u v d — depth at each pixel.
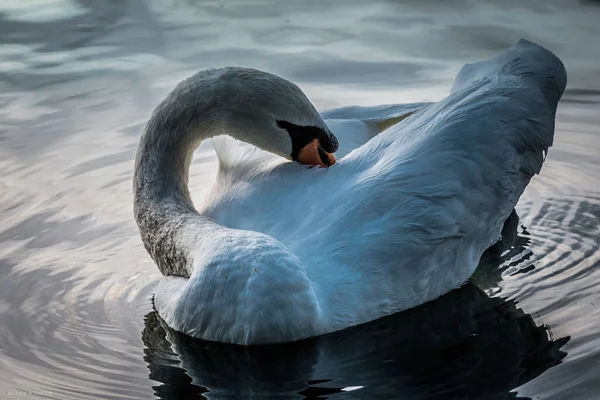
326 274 10.09
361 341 10.08
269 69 17.78
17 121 16.14
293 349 9.80
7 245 12.54
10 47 19.27
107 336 10.41
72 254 12.34
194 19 20.70
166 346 10.18
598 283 11.17
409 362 9.69
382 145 11.34
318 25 20.06
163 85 17.31
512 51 12.91
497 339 10.09
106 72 18.00
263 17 20.70
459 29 19.42
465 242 11.19
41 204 13.60
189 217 10.98
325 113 13.27
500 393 9.01
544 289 11.12
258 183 11.15
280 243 9.74
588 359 9.46
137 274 11.85
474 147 11.34
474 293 11.14
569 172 14.38
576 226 12.73
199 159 15.22
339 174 11.00
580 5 20.38
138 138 15.52
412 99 16.30
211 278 9.70
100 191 13.98
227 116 11.44
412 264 10.51
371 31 19.58
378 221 10.49
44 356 10.02
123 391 9.30
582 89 16.62
